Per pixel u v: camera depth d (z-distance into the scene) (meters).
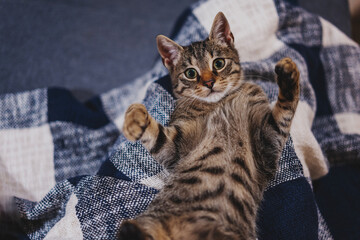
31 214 0.89
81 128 1.20
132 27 1.69
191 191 0.73
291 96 0.74
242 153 0.77
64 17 1.63
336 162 1.14
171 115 0.91
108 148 1.18
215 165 0.75
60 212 0.88
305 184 0.86
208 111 0.86
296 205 0.83
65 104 1.26
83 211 0.83
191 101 0.86
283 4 1.23
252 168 0.77
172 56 0.89
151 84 1.03
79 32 1.62
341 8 1.50
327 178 1.11
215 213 0.70
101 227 0.81
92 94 1.53
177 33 1.23
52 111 1.21
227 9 1.14
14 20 1.53
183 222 0.68
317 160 0.98
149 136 0.76
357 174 1.12
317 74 1.26
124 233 0.60
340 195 1.08
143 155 0.88
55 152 1.14
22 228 0.90
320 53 1.27
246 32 1.12
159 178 0.87
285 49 1.13
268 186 0.86
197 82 0.84
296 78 0.72
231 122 0.81
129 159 0.89
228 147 0.78
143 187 0.85
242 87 0.88
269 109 0.82
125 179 0.87
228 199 0.72
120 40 1.65
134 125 0.70
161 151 0.79
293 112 0.76
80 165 1.14
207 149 0.79
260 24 1.14
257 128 0.80
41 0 1.62
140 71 1.61
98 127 1.25
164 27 1.69
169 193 0.75
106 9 1.70
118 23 1.68
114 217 0.82
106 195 0.84
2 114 1.21
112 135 1.21
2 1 1.54
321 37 1.27
